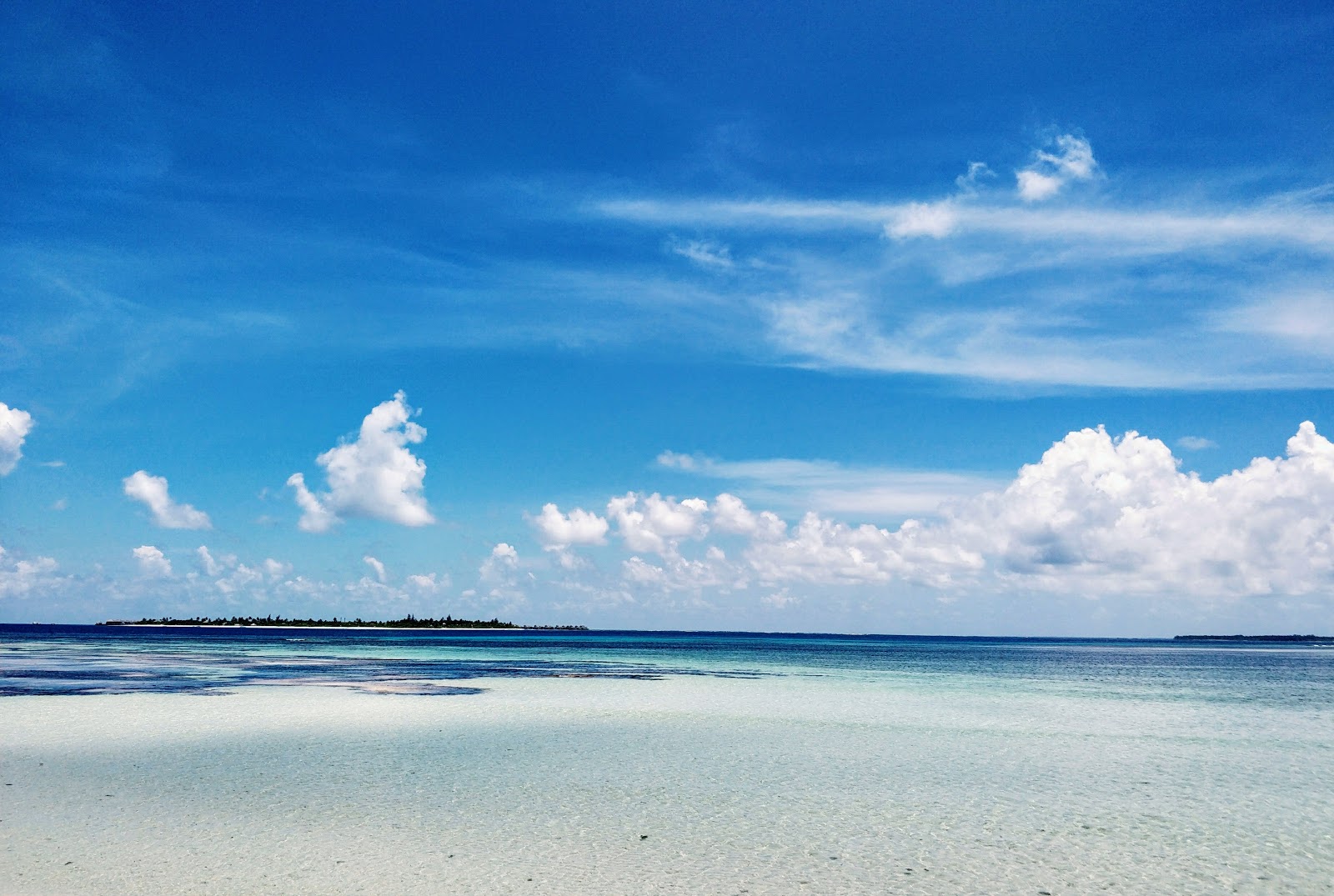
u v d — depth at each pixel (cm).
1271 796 1998
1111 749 2655
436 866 1359
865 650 13462
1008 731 3044
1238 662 10594
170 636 16450
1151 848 1549
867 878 1355
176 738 2505
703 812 1750
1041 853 1509
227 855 1383
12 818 1574
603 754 2397
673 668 6944
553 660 8100
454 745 2498
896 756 2466
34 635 16400
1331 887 1355
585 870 1359
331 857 1390
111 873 1283
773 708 3650
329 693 3953
